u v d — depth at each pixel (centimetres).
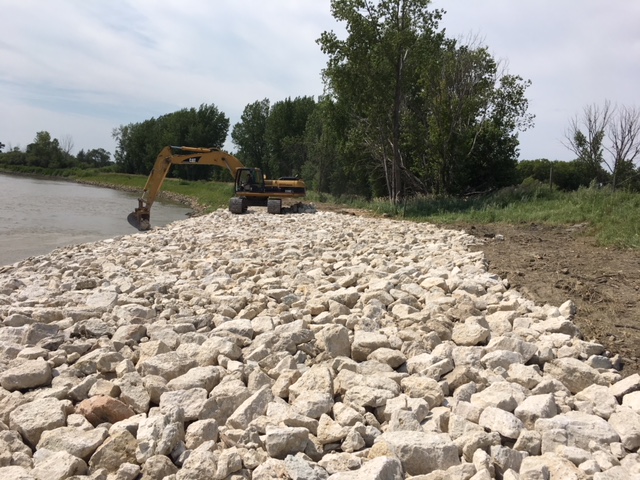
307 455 362
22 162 10150
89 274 948
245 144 6588
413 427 383
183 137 7694
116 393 454
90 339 582
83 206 3428
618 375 496
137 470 341
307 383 452
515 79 2764
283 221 2023
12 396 438
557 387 464
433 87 2669
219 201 3859
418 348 539
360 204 2833
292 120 5738
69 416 411
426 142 2759
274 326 625
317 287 816
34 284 899
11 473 321
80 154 10994
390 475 321
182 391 435
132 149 8781
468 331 578
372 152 2955
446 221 1873
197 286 845
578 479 320
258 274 908
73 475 335
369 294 721
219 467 331
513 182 2875
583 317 658
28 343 577
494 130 2694
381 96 2558
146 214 2134
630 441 376
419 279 840
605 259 994
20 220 2491
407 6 2478
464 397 446
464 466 329
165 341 573
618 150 2458
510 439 375
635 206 1541
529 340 578
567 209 1686
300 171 5056
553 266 940
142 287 809
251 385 463
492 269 927
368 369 495
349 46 2494
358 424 384
